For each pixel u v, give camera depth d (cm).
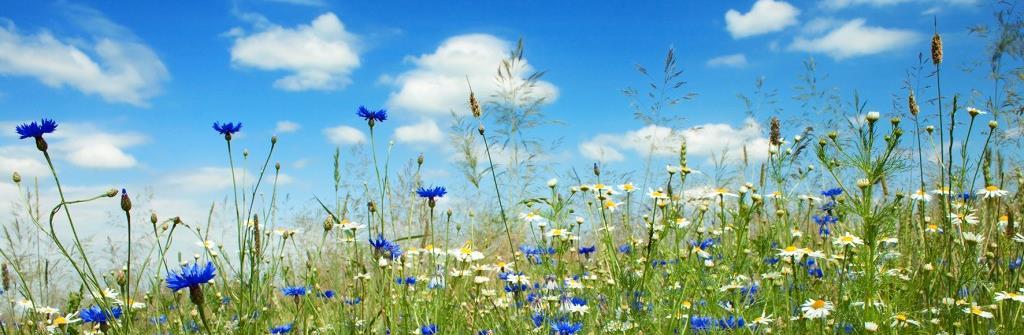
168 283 90
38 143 102
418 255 146
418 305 133
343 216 142
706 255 127
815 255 119
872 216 111
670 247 133
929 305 118
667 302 128
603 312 131
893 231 118
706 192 147
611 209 143
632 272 123
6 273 137
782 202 148
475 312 133
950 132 120
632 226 148
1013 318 120
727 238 140
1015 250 132
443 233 155
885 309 117
